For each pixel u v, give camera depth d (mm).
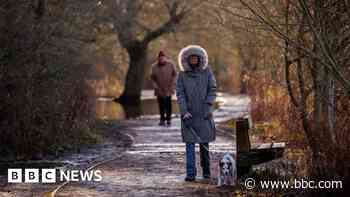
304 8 17234
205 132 23031
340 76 17000
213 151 30812
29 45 28891
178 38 75438
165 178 23797
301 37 19859
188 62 23094
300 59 21719
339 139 19250
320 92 20828
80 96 36844
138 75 76562
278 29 18125
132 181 23234
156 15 71750
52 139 30688
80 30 35188
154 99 86625
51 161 28234
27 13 28828
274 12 21625
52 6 31750
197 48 23078
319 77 20797
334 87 20656
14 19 28250
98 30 51188
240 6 23844
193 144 23141
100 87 78500
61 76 32031
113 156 29750
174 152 30797
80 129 35062
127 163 27469
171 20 69250
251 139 32625
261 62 34812
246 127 22141
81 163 27719
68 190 21672
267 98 37250
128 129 42062
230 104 68750
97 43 55031
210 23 36125
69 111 33469
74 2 32656
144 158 28891
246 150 22078
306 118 21312
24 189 21953
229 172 21812
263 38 26078
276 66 28625
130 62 76688
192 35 70500
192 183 22719
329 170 18875
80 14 33719
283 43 23891
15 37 28422
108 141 35781
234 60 90875
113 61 69375
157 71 43969
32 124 29781
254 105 39469
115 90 92562
